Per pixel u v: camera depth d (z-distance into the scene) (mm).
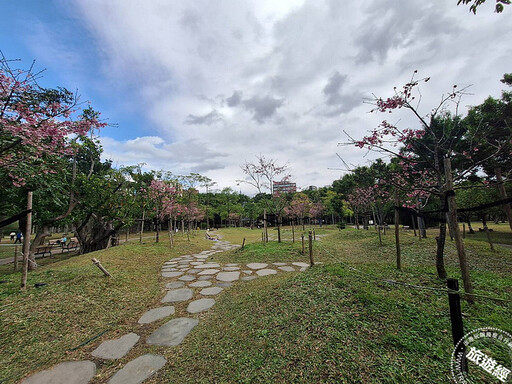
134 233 28906
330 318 3047
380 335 2576
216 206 37938
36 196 8438
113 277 5898
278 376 2275
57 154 6301
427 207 14406
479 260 6496
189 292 5363
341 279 4207
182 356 2943
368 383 1987
